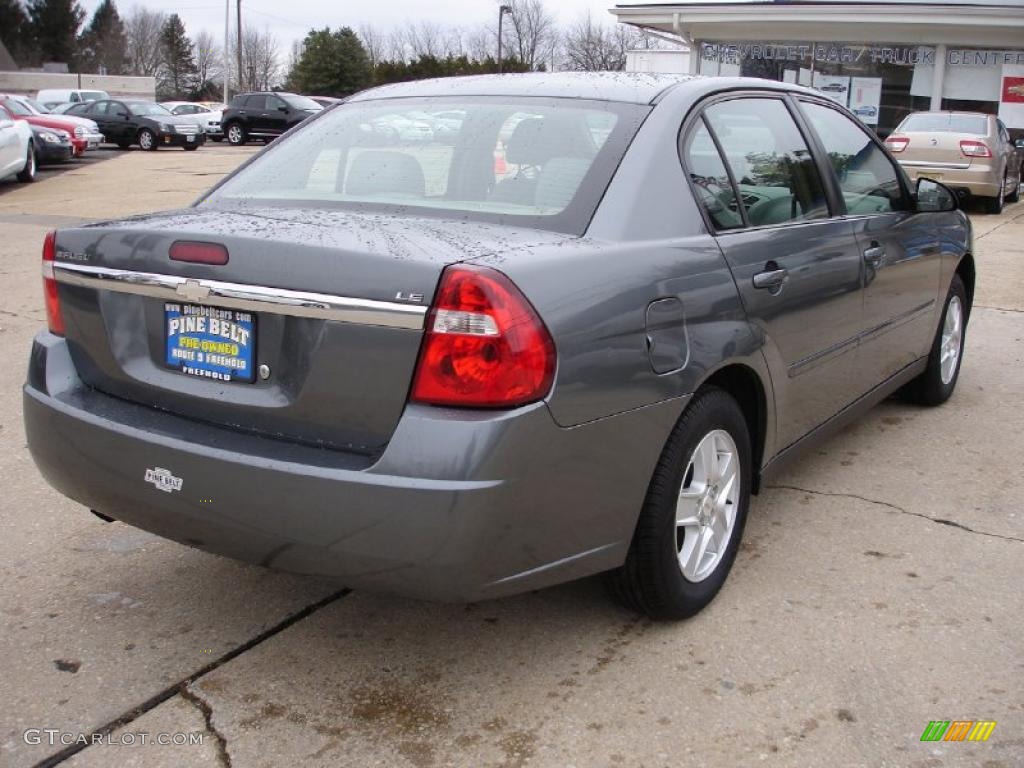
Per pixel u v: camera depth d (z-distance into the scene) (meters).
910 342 4.69
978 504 4.09
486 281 2.35
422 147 3.25
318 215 2.89
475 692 2.78
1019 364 6.35
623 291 2.65
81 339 2.96
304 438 2.55
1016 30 19.27
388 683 2.83
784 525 3.88
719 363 2.97
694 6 20.27
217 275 2.60
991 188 14.03
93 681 2.83
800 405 3.60
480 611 3.22
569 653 2.97
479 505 2.34
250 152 28.31
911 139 14.32
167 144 28.58
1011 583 3.40
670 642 3.03
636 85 3.35
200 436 2.64
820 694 2.76
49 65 71.00
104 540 3.74
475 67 56.72
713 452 3.12
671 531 2.94
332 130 3.56
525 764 2.48
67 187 17.17
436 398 2.37
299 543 2.48
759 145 3.57
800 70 21.16
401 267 2.39
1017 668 2.88
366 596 3.33
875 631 3.08
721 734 2.59
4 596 3.30
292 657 2.96
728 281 3.05
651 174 2.97
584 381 2.51
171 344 2.77
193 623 3.15
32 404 2.97
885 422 5.16
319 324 2.47
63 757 2.50
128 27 96.38
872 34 20.30
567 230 2.78
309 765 2.48
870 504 4.08
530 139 3.12
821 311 3.61
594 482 2.61
